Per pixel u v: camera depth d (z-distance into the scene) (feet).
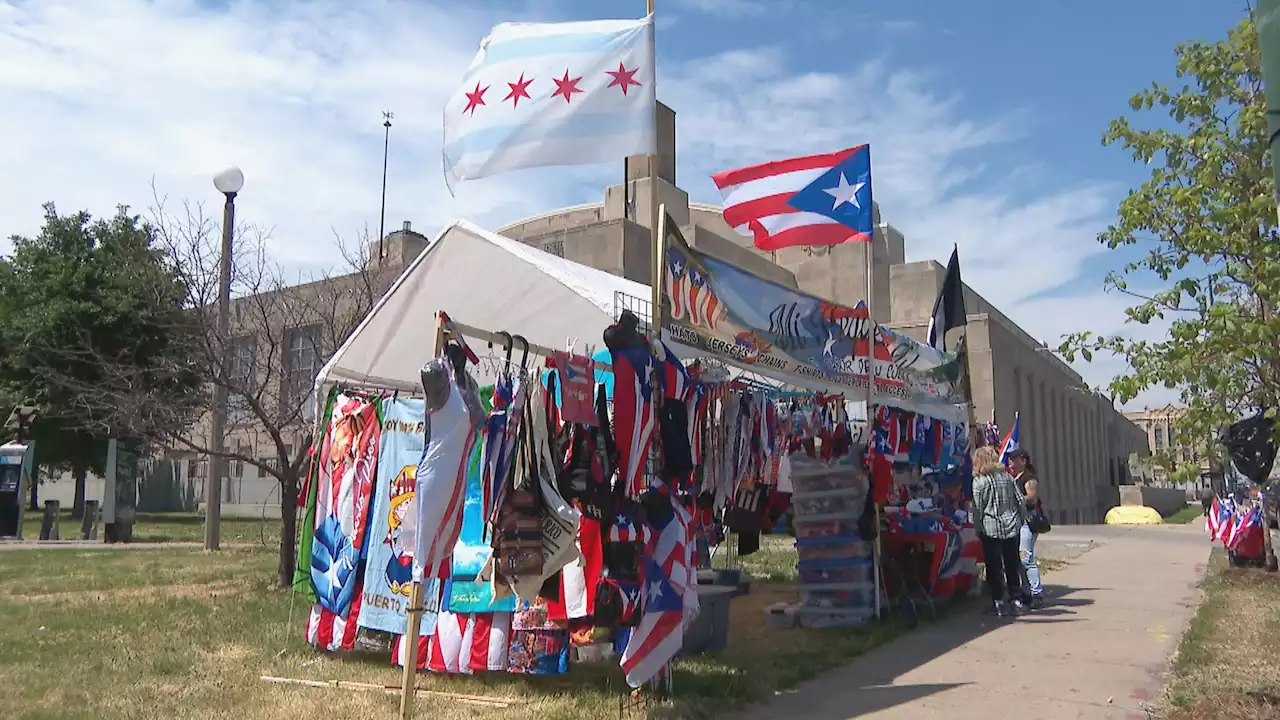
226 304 44.68
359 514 26.32
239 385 45.16
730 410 27.43
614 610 20.58
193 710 20.54
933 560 34.37
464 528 23.93
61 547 62.13
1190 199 19.98
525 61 25.70
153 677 23.56
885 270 108.27
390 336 30.42
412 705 20.13
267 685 22.86
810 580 32.19
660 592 21.06
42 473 128.88
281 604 34.63
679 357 23.68
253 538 71.05
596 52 25.34
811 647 27.78
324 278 51.88
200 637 28.55
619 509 21.01
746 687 22.58
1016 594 34.17
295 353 52.95
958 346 44.14
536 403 20.93
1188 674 23.89
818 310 30.37
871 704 21.77
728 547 47.62
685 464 22.41
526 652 22.81
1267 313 19.53
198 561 50.78
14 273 107.65
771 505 32.09
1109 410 173.88
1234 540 44.09
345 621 26.03
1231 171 20.07
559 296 27.73
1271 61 13.16
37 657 25.82
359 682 23.00
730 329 25.95
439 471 19.83
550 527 20.63
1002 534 34.12
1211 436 20.33
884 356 34.78
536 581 20.27
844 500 32.04
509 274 27.96
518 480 20.63
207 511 58.70
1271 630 29.35
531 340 29.89
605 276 31.86
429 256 28.73
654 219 23.65
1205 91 20.35
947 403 41.16
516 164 25.23
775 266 95.50
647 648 20.75
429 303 29.71
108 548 60.90
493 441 20.88
